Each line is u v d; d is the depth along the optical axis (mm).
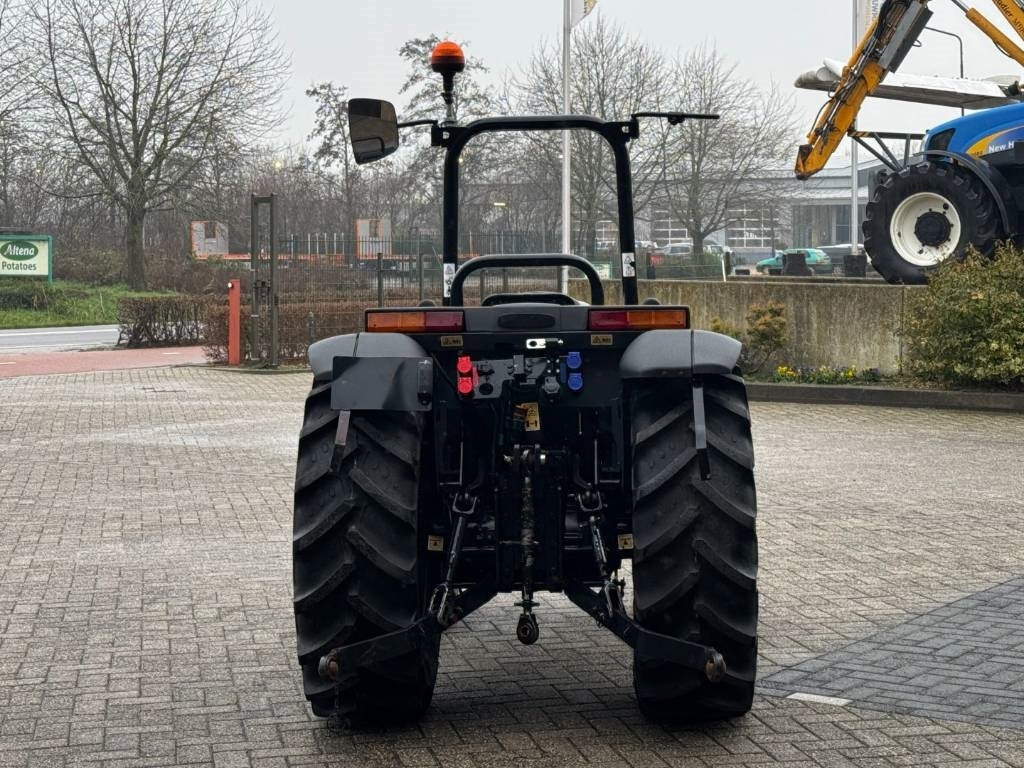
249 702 5219
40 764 4523
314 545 4723
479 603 4828
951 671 5535
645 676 4750
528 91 48531
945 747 4605
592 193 43281
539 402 4883
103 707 5148
